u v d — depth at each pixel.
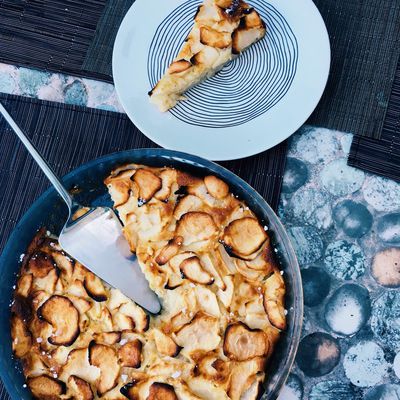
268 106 0.73
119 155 0.67
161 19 0.76
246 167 0.73
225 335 0.63
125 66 0.75
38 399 0.64
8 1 0.80
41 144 0.75
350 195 0.72
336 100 0.74
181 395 0.62
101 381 0.63
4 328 0.65
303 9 0.74
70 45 0.78
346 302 0.69
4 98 0.76
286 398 0.68
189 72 0.73
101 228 0.67
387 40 0.75
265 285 0.64
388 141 0.73
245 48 0.75
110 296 0.66
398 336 0.68
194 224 0.65
